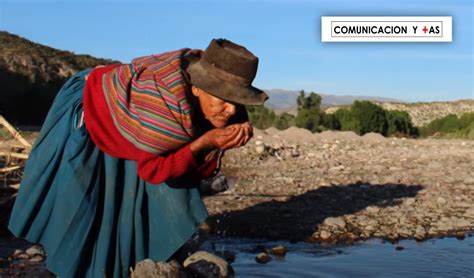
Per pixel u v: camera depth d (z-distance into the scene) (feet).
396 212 25.95
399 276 17.97
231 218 24.13
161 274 13.58
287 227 23.13
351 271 18.35
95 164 13.28
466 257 20.04
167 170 12.25
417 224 24.17
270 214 24.93
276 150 49.19
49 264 13.37
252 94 12.05
